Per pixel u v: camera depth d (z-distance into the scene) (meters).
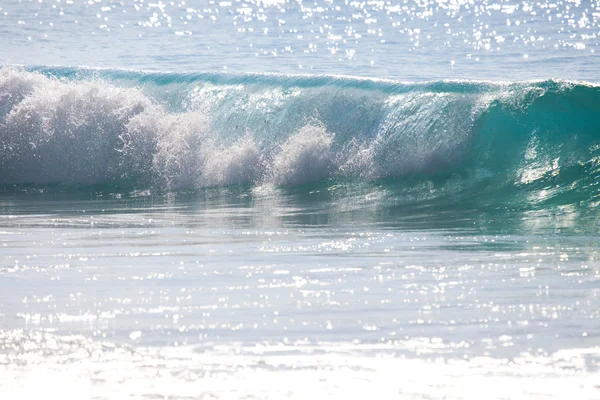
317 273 30.98
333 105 55.81
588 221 41.44
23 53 102.69
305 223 43.47
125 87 65.00
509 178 48.75
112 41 115.12
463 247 35.69
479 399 18.81
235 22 142.50
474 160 50.41
